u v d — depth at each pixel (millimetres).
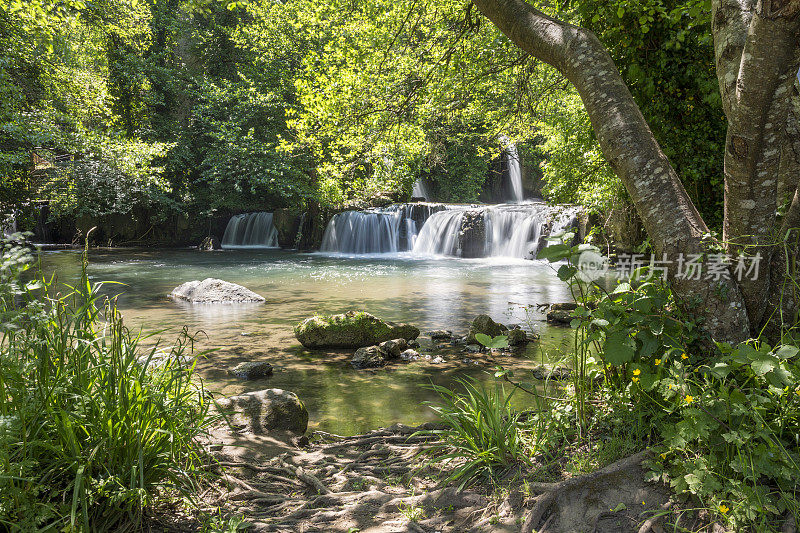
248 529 2918
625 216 9555
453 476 3236
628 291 3387
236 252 25219
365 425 5324
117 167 21484
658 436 3215
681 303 3488
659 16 5203
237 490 3369
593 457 3209
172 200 26891
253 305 12133
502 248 22500
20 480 2566
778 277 3486
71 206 23688
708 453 2848
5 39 16094
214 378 6875
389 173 10320
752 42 2926
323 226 26156
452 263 20703
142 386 3100
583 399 3609
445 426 4828
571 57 3904
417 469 3695
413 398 6160
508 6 4305
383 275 17281
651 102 5391
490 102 10469
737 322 3365
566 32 3990
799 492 2594
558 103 10711
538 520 2748
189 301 12695
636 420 3324
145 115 28656
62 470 2660
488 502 3025
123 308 11805
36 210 22406
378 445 4398
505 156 33281
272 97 26828
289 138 27516
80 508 2664
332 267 19578
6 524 2406
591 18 5641
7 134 17656
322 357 7961
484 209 23078
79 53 21156
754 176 3236
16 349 2734
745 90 3033
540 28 4141
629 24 5336
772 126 3100
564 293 13500
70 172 22281
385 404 5969
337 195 10586
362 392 6395
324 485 3537
